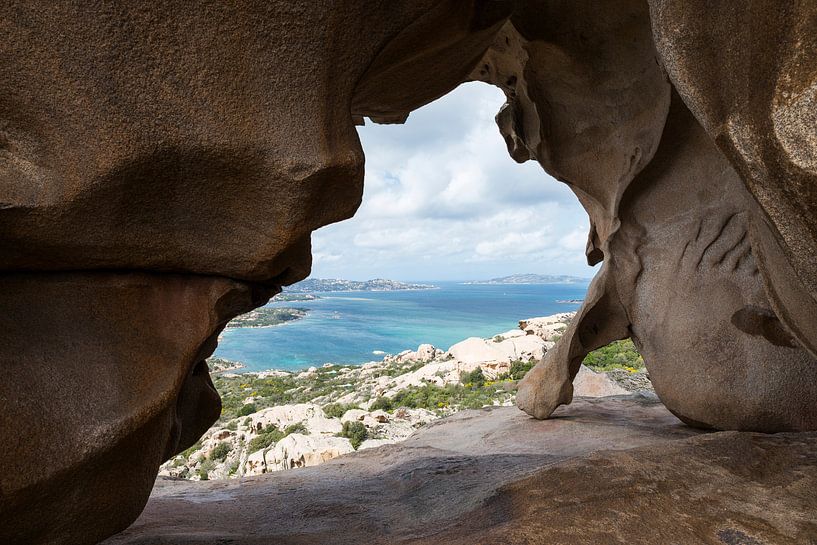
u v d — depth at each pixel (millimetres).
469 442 5637
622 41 4832
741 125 1770
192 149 2113
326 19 2266
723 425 4566
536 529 2301
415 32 3086
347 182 2465
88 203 2072
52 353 2143
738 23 1751
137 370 2277
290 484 4660
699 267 4836
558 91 5281
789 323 2668
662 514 2428
